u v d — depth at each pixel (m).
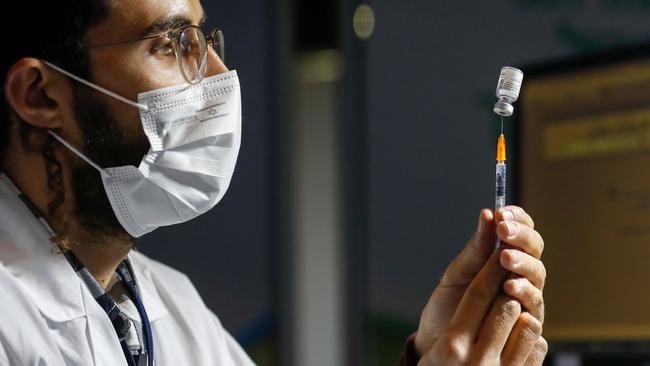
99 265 1.58
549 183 2.55
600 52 2.46
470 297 1.43
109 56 1.51
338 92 3.46
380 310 3.37
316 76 3.53
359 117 3.43
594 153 2.47
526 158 2.60
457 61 3.30
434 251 3.29
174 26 1.54
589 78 2.48
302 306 3.46
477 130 3.25
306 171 3.51
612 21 3.11
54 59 1.50
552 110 2.56
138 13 1.51
